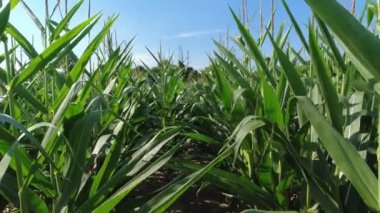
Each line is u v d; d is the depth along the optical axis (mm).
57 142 966
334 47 1103
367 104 1190
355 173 794
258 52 1172
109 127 1580
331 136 836
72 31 920
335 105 946
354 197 975
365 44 570
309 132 1201
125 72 1884
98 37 1033
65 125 1029
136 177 962
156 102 2586
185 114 2932
